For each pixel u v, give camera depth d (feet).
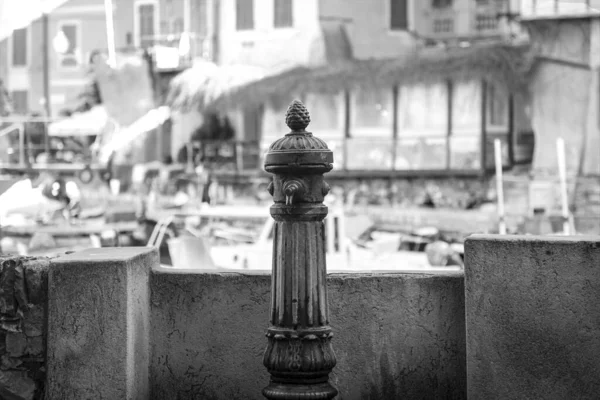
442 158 140.46
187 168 153.28
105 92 167.02
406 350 19.98
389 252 70.38
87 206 120.88
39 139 170.60
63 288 19.35
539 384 18.33
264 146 156.87
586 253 18.13
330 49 168.45
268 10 174.19
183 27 180.55
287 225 18.22
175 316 20.79
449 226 100.22
